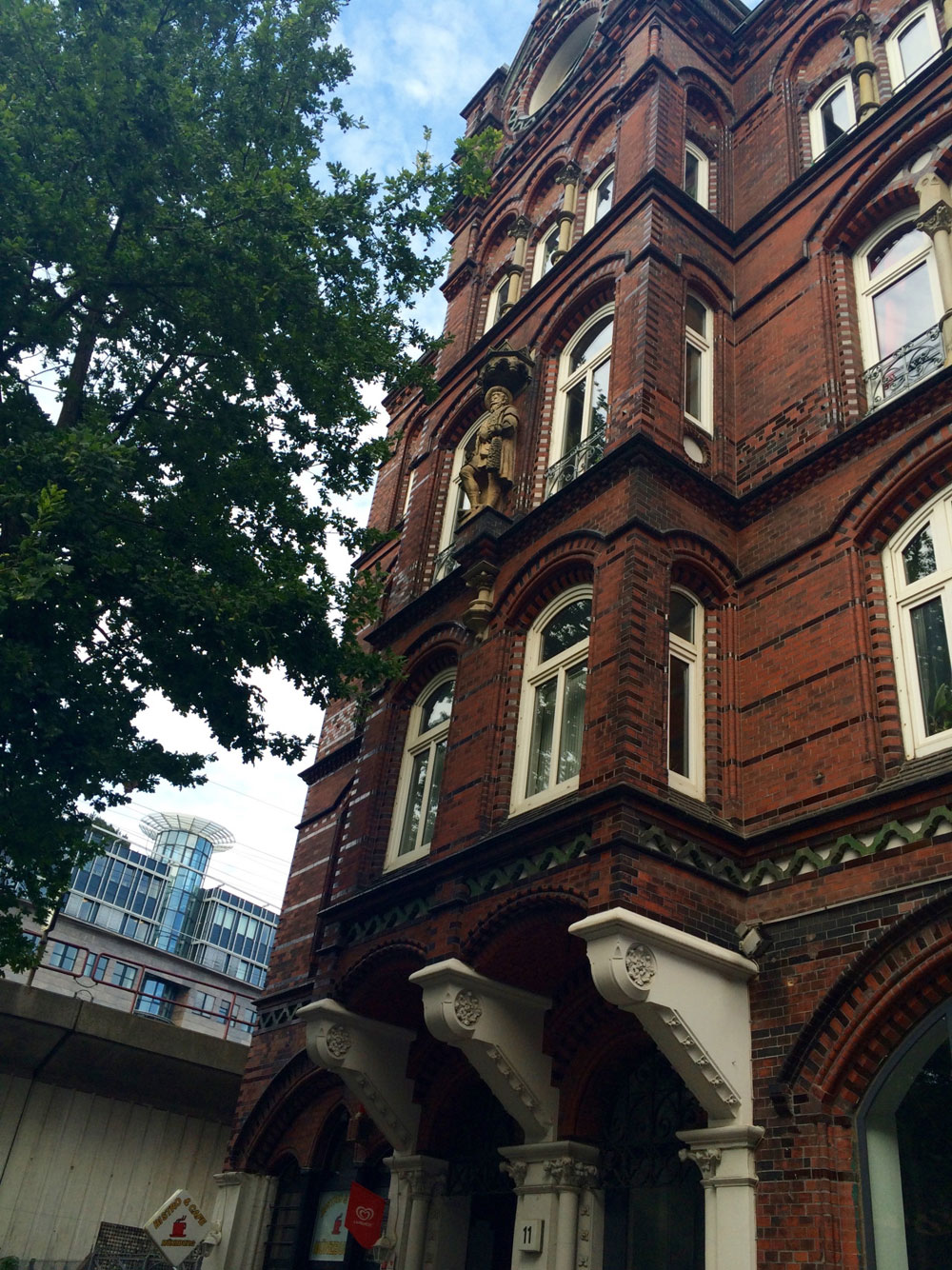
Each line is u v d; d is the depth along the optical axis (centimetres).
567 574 1177
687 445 1220
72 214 1005
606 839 883
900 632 969
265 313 1144
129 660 1027
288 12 1302
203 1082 1939
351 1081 1180
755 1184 805
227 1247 1447
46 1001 1752
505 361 1491
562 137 1878
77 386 1129
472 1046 993
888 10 1452
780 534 1118
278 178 1128
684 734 1041
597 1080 1017
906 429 1035
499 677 1189
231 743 1064
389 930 1141
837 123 1459
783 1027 849
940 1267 710
